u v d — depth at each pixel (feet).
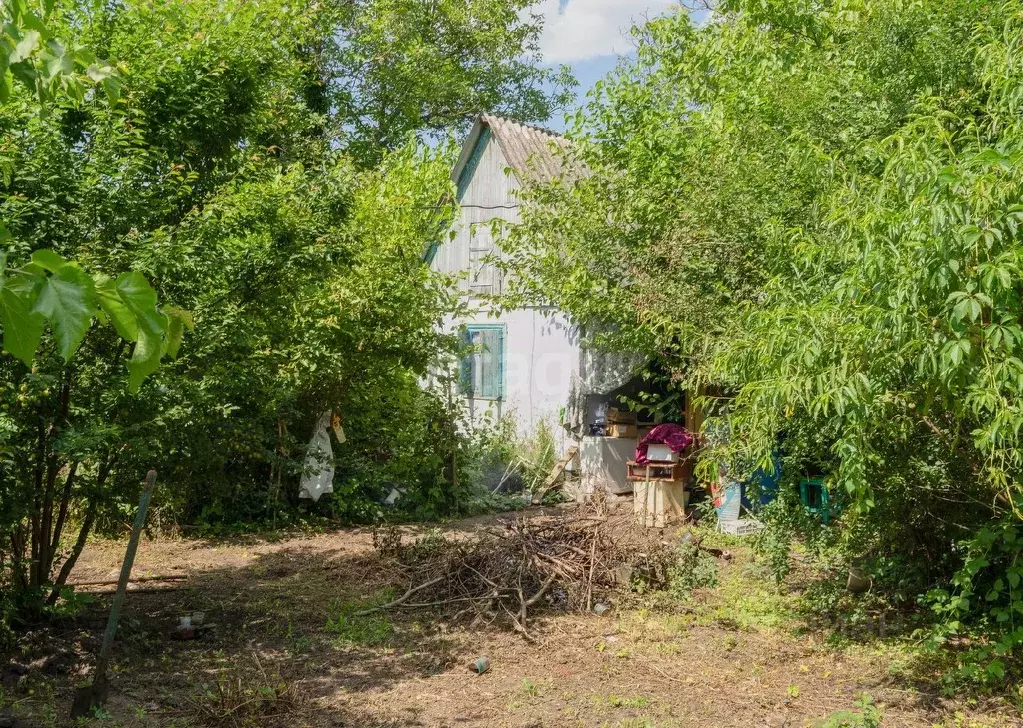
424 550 31.94
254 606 27.89
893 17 27.09
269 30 36.65
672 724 19.06
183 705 19.90
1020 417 15.06
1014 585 20.16
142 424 22.53
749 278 31.68
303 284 29.01
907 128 17.94
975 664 20.86
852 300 17.58
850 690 20.99
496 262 44.91
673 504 39.99
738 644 24.47
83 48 9.46
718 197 32.12
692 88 40.91
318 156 48.44
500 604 27.25
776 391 18.52
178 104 25.81
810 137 27.81
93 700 19.11
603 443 46.01
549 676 22.21
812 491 29.99
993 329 15.12
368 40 71.00
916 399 19.77
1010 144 16.90
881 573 25.67
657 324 34.09
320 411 42.68
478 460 47.70
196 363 24.62
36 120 22.48
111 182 22.62
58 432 22.18
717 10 38.86
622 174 40.63
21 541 23.68
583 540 30.37
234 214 25.49
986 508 22.91
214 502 39.47
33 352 5.79
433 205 49.49
